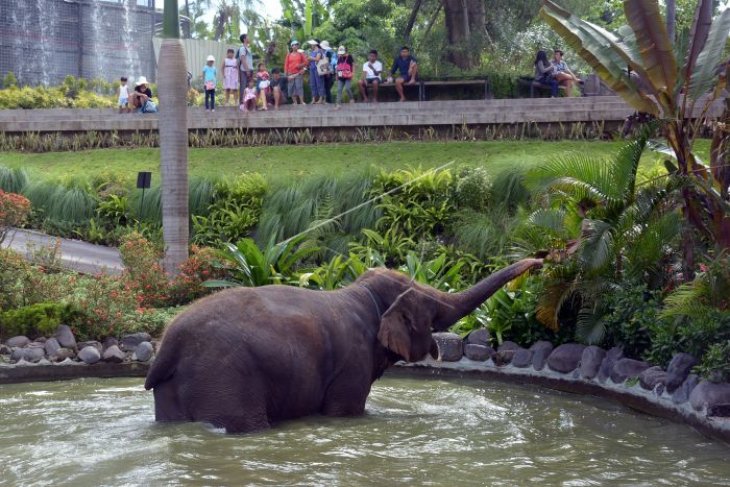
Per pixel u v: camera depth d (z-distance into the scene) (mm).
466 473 6758
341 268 13844
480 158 20594
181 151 14766
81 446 7027
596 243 10242
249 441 7133
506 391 10508
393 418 8438
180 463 6570
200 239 18641
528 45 29469
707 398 8477
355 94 26734
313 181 18219
